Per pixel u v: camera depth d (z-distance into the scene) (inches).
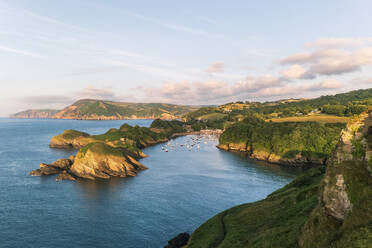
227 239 1583.4
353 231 843.4
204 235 1849.2
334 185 1026.1
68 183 3828.7
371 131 1027.9
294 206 1739.7
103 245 2103.8
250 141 7283.5
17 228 2325.3
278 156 5713.6
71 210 2780.5
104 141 7485.2
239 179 4185.5
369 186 911.0
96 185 3772.1
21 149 6934.1
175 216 2682.1
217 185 3814.0
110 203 3019.2
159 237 2256.4
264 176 4407.0
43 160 5428.2
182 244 2057.1
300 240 1113.4
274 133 6289.4
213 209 2886.3
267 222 1651.1
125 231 2340.1
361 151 1017.5
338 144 1145.4
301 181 2405.3
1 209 2726.4
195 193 3425.2
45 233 2258.9
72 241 2145.7
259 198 3253.0
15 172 4315.9
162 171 4776.1
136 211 2792.8
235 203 3075.8
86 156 4480.8
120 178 4215.1
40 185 3663.9
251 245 1352.1
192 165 5369.1
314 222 1059.9
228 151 7465.6
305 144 5654.5
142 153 6555.1
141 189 3590.1
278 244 1200.2
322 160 5457.7
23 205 2869.1
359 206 900.6
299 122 6697.8
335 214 991.6
